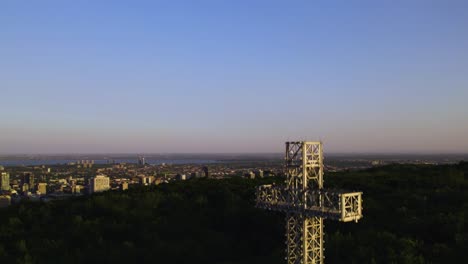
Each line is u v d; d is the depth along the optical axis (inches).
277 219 2984.7
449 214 2496.3
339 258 2233.0
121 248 2613.2
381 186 3417.8
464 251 2111.2
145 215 3125.0
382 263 2087.8
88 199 3565.5
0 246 2568.9
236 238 2891.2
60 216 3171.8
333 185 3506.4
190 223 3031.5
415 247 2217.0
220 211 3228.3
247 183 3988.7
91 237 2768.2
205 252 2662.4
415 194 3053.6
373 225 2603.3
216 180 4215.1
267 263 2426.2
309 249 1567.4
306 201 1517.0
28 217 3134.8
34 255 2506.2
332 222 2746.1
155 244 2687.0
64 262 2445.9
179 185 3971.5
